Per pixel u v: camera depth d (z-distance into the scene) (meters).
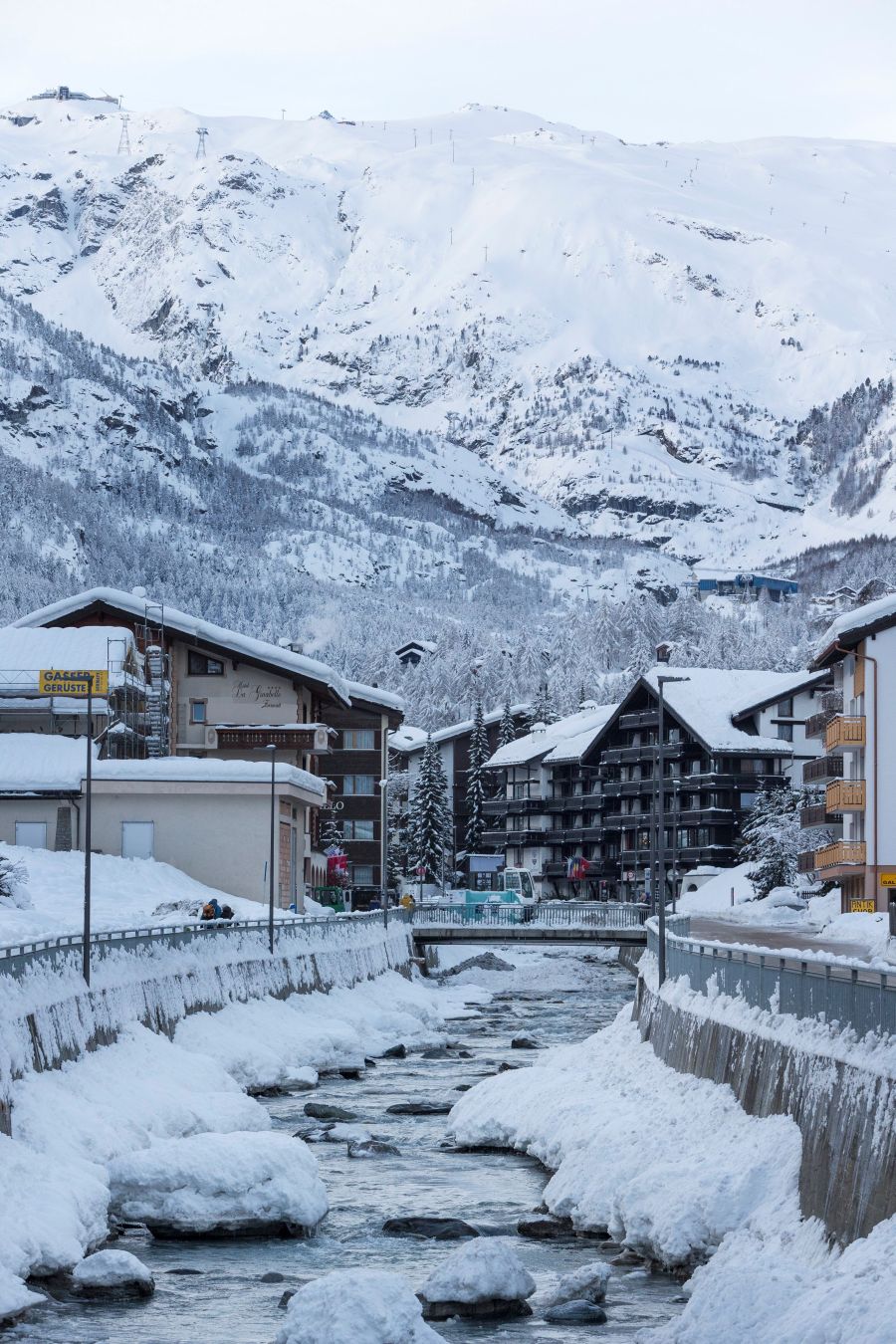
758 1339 21.95
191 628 99.31
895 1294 20.62
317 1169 34.19
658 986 46.31
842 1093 25.86
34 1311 26.62
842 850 83.25
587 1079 43.28
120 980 45.34
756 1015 33.12
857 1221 23.94
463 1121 43.66
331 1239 32.38
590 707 199.00
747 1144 29.98
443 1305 26.70
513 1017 79.81
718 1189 28.91
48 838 82.00
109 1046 42.19
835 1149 25.64
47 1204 29.62
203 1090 43.72
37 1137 32.59
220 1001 56.06
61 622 99.56
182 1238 32.34
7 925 51.69
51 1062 36.91
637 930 99.00
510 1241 32.19
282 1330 23.50
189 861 81.94
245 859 81.88
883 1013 25.39
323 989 70.75
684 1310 24.08
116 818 82.31
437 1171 39.19
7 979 35.62
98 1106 36.19
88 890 42.09
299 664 100.44
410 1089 53.22
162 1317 26.58
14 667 88.56
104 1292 27.75
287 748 99.19
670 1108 35.78
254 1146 33.50
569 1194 33.50
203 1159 32.91
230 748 99.12
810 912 95.12
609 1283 28.61
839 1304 21.17
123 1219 32.62
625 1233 30.81
